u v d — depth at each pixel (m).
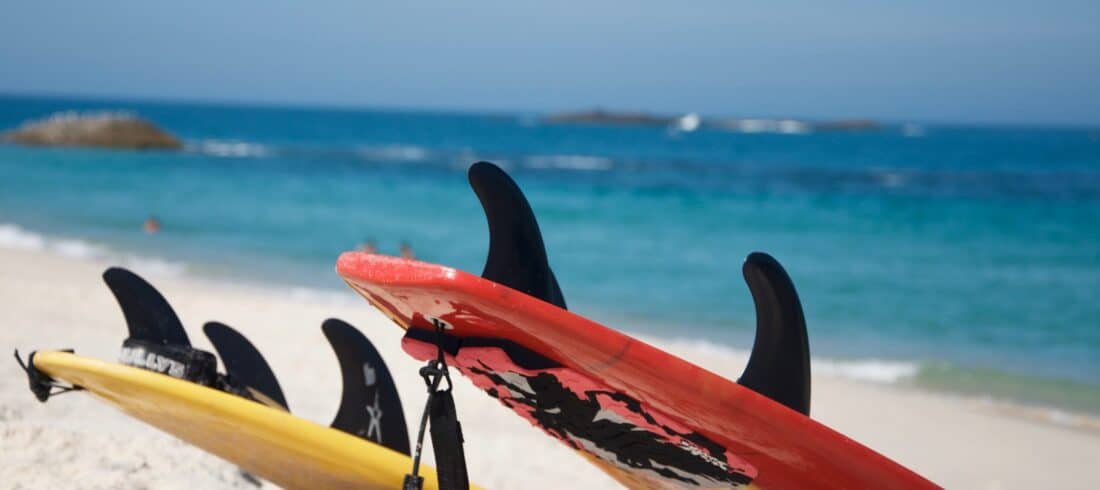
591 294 15.72
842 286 17.16
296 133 90.69
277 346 8.95
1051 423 9.05
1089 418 9.27
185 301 11.19
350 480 3.63
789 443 2.61
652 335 12.67
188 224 21.95
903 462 7.60
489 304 2.33
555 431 2.99
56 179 31.28
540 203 30.36
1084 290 16.86
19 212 22.03
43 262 13.73
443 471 2.65
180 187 30.91
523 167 49.81
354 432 3.93
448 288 2.30
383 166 45.00
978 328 13.77
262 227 22.27
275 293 13.46
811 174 47.34
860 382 10.40
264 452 3.69
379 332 10.02
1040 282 17.70
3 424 4.42
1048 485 7.25
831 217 27.53
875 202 31.48
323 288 14.34
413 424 6.87
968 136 162.12
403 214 26.27
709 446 2.75
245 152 52.22
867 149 88.62
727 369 10.48
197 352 3.66
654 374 2.46
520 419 7.26
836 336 13.12
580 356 2.46
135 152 47.19
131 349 3.73
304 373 7.93
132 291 3.73
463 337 2.59
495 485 5.61
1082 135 177.38
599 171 47.03
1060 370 11.29
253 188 31.81
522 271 2.67
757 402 2.52
